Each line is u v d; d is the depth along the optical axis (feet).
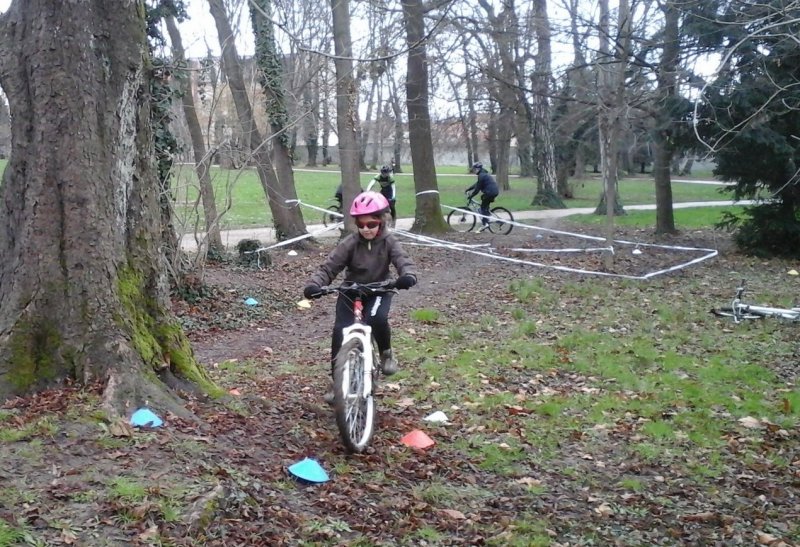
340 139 63.67
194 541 12.12
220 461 15.56
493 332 35.09
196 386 19.29
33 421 15.43
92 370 17.16
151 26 49.80
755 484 18.62
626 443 21.21
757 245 63.00
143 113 19.36
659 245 69.51
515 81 67.92
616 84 57.26
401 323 36.99
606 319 37.81
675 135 61.21
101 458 14.38
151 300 19.35
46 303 17.37
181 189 47.93
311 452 17.74
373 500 15.53
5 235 17.93
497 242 71.41
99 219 17.87
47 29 17.60
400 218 98.32
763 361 30.32
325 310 41.06
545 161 119.55
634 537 15.53
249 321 37.88
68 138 17.62
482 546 14.37
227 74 52.19
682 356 30.78
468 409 23.59
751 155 58.90
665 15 53.62
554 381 27.32
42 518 11.85
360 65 60.95
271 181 65.31
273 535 13.03
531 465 19.24
